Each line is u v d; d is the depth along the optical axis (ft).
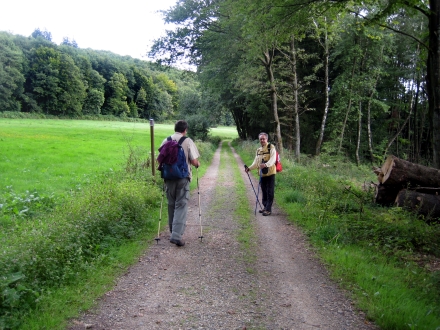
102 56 387.34
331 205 26.25
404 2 28.55
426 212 25.25
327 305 12.71
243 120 136.87
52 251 14.30
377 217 22.66
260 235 21.90
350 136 100.99
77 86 312.50
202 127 142.20
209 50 66.18
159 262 16.80
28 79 294.25
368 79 90.07
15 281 11.76
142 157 53.01
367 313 11.98
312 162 67.26
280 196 34.04
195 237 21.11
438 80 27.73
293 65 73.00
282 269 16.30
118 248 17.89
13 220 23.85
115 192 24.77
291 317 11.79
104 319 11.39
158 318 11.55
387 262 17.21
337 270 15.81
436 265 17.19
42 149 74.33
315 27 61.11
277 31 34.30
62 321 10.99
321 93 97.66
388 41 84.02
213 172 56.39
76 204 22.45
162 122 397.60
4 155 61.62
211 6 57.88
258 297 13.30
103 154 72.74
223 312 12.07
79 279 13.94
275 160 27.20
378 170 31.32
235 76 69.41
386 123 106.22
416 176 27.14
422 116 102.94
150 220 23.07
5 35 294.46
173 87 433.89
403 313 11.56
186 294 13.44
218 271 15.87
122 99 372.58
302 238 21.40
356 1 33.65
